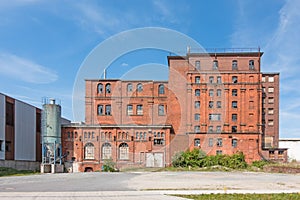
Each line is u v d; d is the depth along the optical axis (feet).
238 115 147.84
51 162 119.34
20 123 119.03
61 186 46.37
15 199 33.65
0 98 104.83
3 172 93.40
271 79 192.44
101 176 69.72
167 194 37.47
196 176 71.67
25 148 122.52
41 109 131.54
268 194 38.19
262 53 151.12
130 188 43.32
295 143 181.16
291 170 99.19
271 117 190.08
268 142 185.57
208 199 34.40
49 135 121.49
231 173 90.79
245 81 149.38
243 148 145.07
